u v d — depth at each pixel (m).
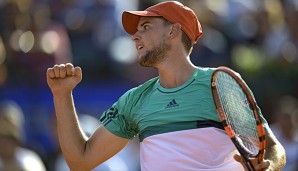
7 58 35.16
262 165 15.20
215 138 15.70
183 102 15.94
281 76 36.31
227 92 16.03
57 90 17.05
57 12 38.59
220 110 15.56
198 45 36.31
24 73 34.97
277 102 35.56
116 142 17.06
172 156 15.69
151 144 16.03
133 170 32.62
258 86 35.81
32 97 34.69
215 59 36.47
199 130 15.72
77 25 38.19
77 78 17.03
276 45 38.28
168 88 16.34
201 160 15.62
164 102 16.11
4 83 34.72
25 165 28.89
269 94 35.78
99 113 35.16
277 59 37.00
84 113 35.16
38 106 34.56
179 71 16.34
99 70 36.16
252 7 40.25
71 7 38.81
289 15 39.78
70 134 17.00
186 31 16.48
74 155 17.05
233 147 15.80
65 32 37.16
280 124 31.81
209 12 38.06
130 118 16.70
